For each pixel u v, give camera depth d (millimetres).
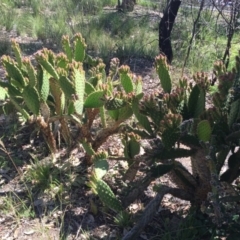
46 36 7496
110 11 10477
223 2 5707
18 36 7738
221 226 2688
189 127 2609
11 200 3049
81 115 3400
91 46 7047
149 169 2727
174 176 2889
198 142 2617
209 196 2527
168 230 2820
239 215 2750
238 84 2637
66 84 3283
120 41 7230
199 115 2719
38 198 3152
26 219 2961
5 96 3684
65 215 3004
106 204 2777
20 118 3895
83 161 3510
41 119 3436
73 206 3084
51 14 9328
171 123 2490
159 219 2992
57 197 3154
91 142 3479
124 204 2773
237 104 2584
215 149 2613
